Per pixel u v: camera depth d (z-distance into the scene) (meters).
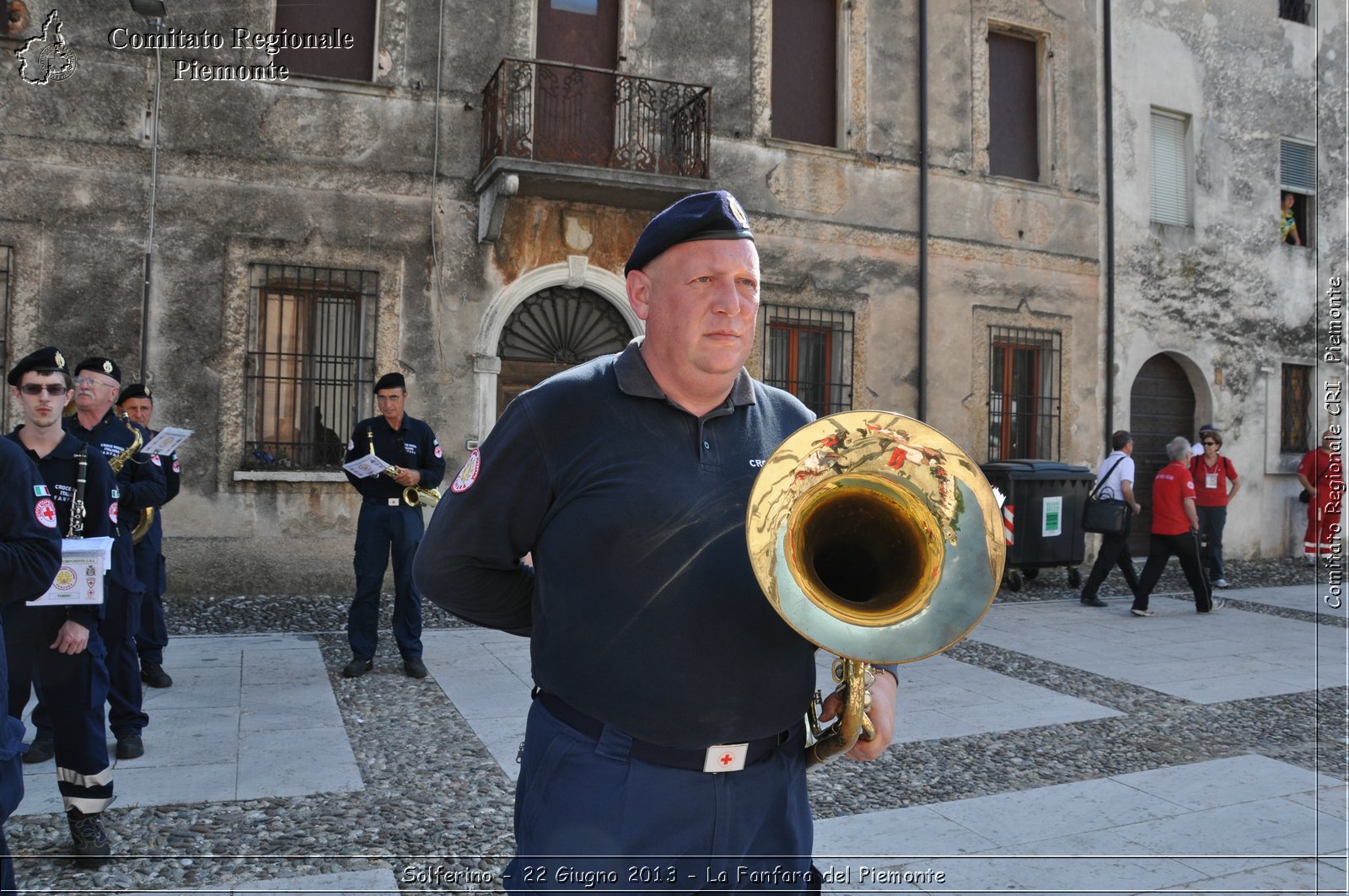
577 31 10.17
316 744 4.61
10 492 2.58
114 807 3.76
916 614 1.52
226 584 8.73
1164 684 6.29
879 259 11.36
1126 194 12.88
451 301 9.48
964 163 11.90
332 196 9.16
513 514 1.58
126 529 4.43
